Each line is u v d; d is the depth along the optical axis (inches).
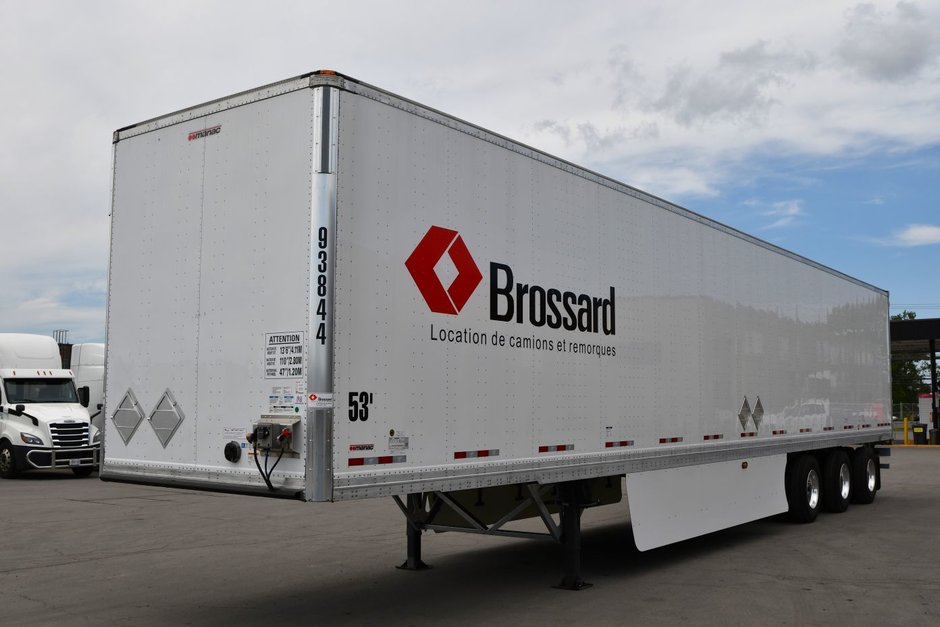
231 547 405.1
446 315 254.4
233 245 243.0
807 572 345.1
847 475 552.7
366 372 228.2
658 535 346.9
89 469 856.9
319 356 217.3
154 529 463.2
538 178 297.4
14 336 863.7
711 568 354.3
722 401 406.3
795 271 500.7
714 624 262.5
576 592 307.3
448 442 251.8
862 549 400.2
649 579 331.6
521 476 278.2
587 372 314.3
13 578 333.1
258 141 239.3
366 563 363.9
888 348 661.3
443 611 278.2
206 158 253.0
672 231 376.8
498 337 273.6
